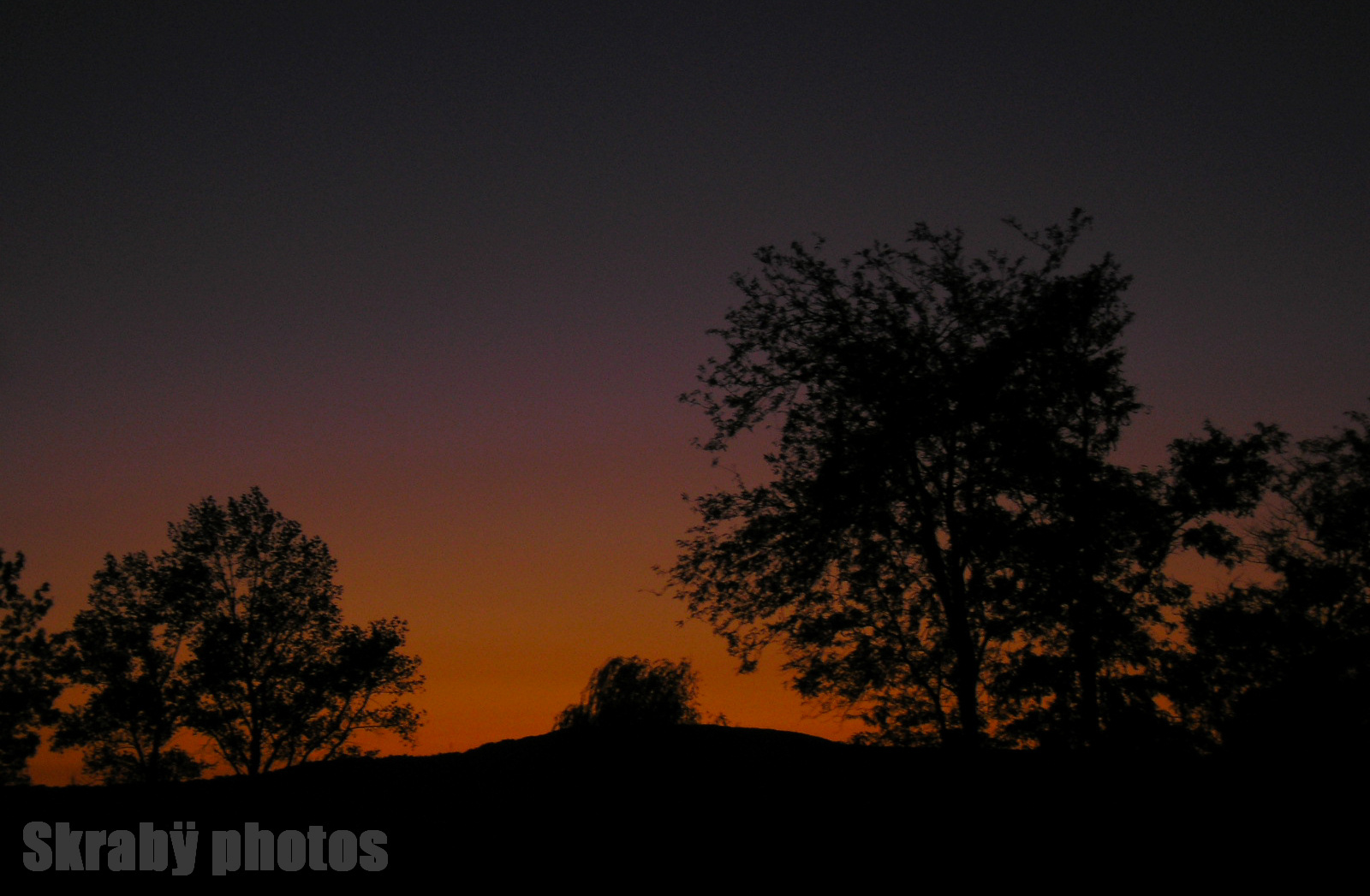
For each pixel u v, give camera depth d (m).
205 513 41.44
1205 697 29.38
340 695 40.44
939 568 26.08
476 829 16.20
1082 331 26.66
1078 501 25.81
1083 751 21.03
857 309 27.16
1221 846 14.45
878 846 15.02
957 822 15.93
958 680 25.47
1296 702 28.14
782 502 27.20
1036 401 25.92
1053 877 13.68
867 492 25.73
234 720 40.12
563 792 17.92
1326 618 29.97
